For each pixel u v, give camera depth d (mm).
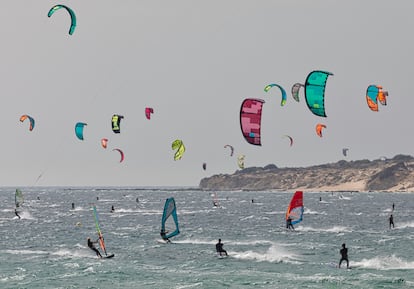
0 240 127688
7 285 75125
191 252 103812
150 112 99812
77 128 111375
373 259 95250
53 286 74500
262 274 81625
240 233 142500
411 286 73500
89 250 108750
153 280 77812
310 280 77250
